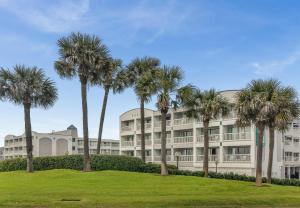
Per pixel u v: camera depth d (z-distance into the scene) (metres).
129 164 53.84
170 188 35.28
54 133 131.50
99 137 62.97
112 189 33.62
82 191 31.88
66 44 48.09
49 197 28.16
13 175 44.94
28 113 49.28
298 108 42.72
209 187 36.53
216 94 51.75
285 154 70.31
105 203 25.95
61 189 33.25
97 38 48.91
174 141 78.81
